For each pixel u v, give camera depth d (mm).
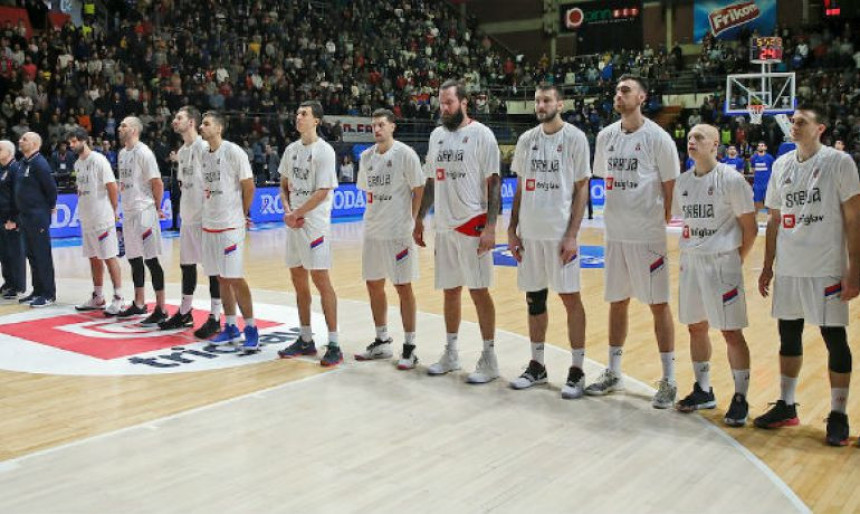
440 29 26484
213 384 5090
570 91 24188
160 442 4043
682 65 23891
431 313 7367
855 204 3842
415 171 5359
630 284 4703
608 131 4742
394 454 3879
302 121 5523
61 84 15664
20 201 7637
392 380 5184
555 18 27719
